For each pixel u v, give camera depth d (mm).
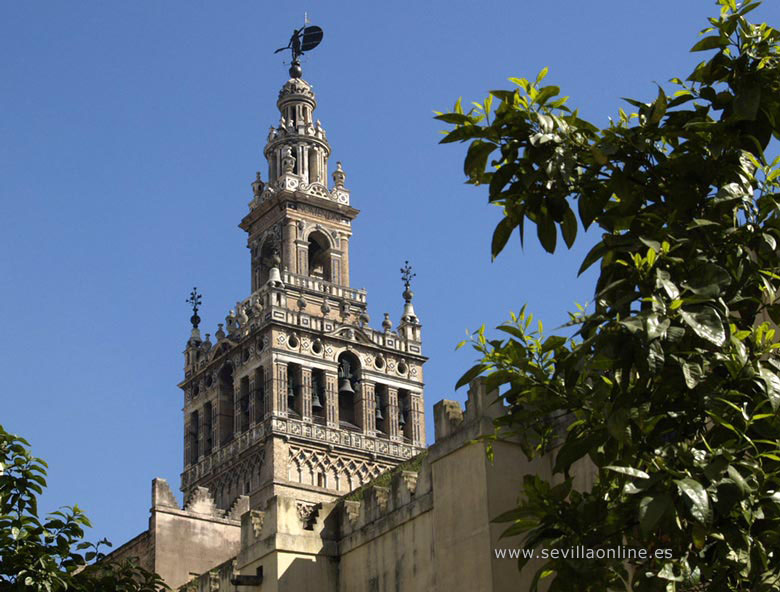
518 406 19797
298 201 107625
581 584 18000
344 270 107562
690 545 17922
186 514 67688
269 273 106812
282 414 98938
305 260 106125
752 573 17188
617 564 17953
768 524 17266
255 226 109875
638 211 19453
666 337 17203
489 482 38062
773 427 17375
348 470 99688
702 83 19453
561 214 19266
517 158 19344
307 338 102000
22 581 29453
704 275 17781
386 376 103938
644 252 18703
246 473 99562
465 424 39562
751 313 19016
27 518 30328
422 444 103625
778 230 18906
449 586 38688
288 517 48062
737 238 18812
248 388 102875
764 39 19109
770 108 19031
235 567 49938
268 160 111812
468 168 19375
